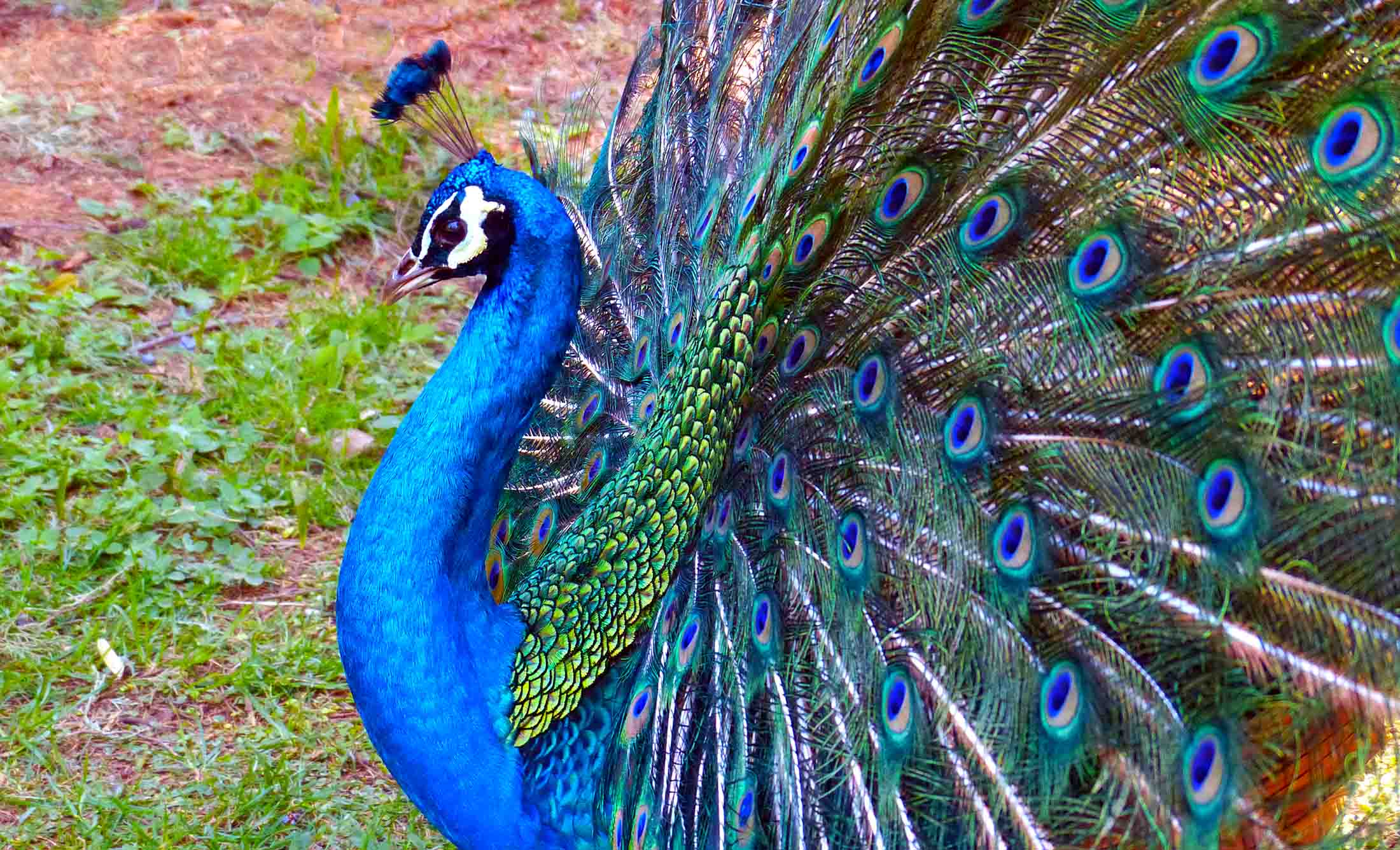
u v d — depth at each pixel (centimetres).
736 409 528
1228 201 432
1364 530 398
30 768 628
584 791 515
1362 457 402
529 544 612
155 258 987
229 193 1065
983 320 470
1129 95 452
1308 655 402
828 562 489
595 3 1462
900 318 494
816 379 513
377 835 611
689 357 539
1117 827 427
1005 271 467
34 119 1135
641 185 665
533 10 1438
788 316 526
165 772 635
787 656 487
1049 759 430
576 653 519
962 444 464
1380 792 486
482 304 518
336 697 692
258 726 666
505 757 510
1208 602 416
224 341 917
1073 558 440
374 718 511
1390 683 389
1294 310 417
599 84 1272
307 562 772
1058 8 471
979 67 487
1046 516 445
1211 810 404
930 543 465
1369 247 408
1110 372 442
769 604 494
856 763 463
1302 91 421
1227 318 426
